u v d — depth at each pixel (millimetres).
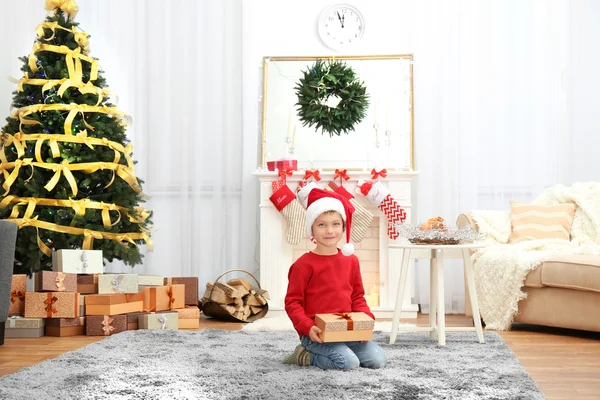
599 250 4172
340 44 5566
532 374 2764
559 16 5352
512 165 5387
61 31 4535
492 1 5391
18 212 4184
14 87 5449
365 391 2258
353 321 2613
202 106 5512
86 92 4449
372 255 5031
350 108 5160
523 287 4141
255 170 5492
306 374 2529
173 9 5512
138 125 5504
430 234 3445
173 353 3076
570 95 5336
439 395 2211
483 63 5395
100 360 2873
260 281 5012
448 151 5363
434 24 5402
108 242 4367
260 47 5594
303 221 4883
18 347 3463
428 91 5395
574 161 5340
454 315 5145
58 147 4258
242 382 2400
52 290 3895
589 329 3842
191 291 4590
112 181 4352
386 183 5008
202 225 5508
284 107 5477
